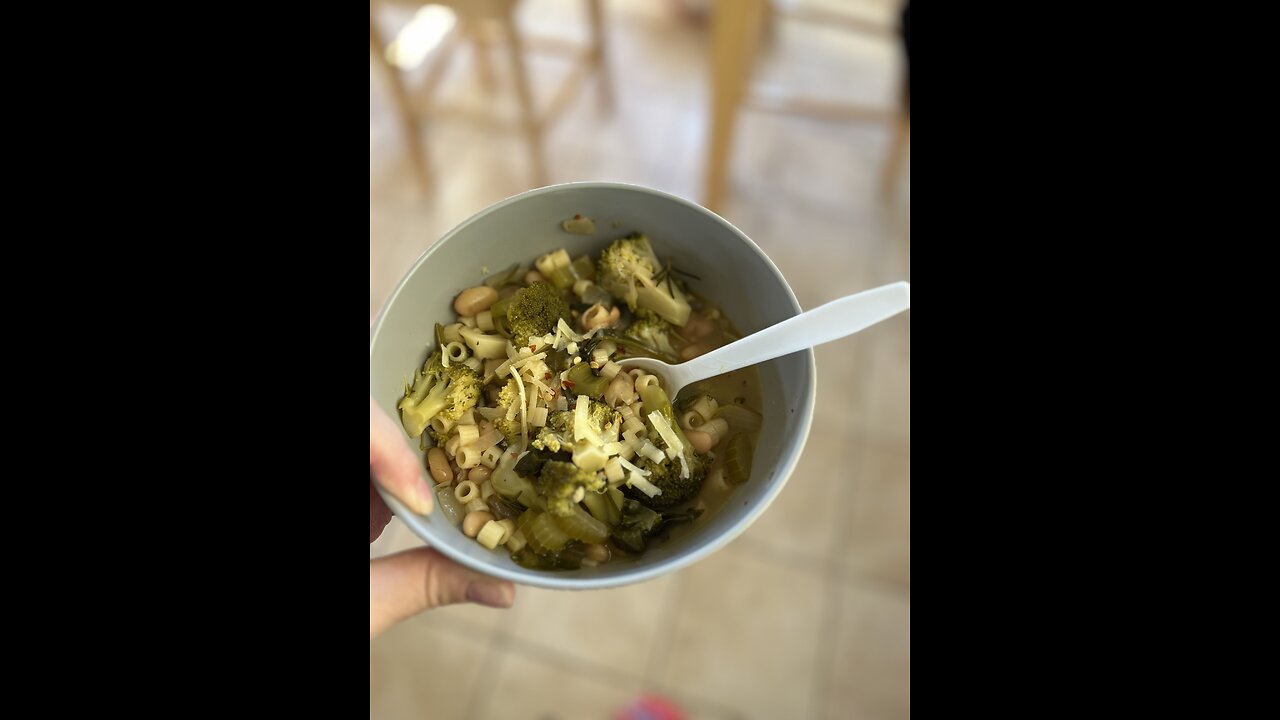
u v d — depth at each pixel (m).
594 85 0.88
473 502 0.29
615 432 0.29
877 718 0.62
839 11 0.92
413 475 0.28
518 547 0.28
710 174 0.76
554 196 0.31
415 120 0.78
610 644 0.65
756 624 0.65
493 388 0.31
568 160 0.84
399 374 0.30
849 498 0.68
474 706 0.63
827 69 0.91
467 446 0.30
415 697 0.63
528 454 0.29
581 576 0.27
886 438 0.70
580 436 0.28
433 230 0.82
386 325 0.29
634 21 0.93
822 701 0.63
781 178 0.83
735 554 0.67
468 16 0.66
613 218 0.32
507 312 0.31
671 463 0.29
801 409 0.28
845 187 0.82
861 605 0.65
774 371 0.30
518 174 0.84
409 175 0.84
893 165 0.79
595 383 0.31
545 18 0.94
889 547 0.67
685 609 0.65
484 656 0.64
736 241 0.30
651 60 0.90
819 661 0.64
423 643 0.65
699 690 0.63
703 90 0.88
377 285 0.80
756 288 0.31
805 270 0.78
